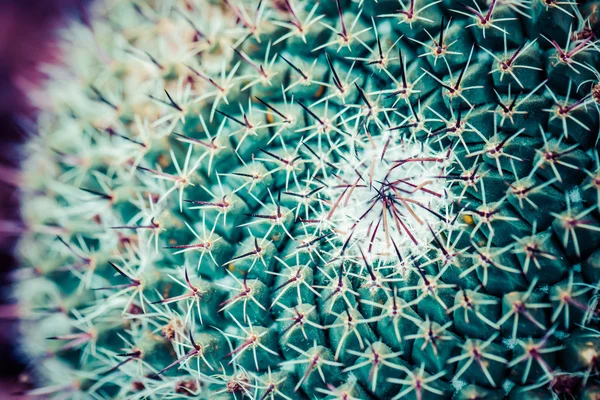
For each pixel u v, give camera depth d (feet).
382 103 0.81
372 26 0.82
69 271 0.88
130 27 0.93
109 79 0.90
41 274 0.88
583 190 0.76
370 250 0.78
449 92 0.78
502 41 0.79
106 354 0.85
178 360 0.79
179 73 0.85
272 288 0.78
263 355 0.77
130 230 0.84
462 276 0.76
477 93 0.78
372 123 0.81
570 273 0.75
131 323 0.83
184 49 0.86
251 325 0.77
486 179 0.77
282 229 0.79
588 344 0.74
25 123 1.04
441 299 0.76
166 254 0.82
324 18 0.83
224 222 0.80
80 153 0.89
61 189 0.88
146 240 0.83
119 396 0.84
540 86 0.77
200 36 0.85
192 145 0.82
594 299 0.75
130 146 0.85
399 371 0.75
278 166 0.80
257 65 0.82
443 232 0.77
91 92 0.90
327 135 0.80
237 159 0.82
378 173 0.80
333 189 0.80
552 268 0.75
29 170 0.95
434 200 0.78
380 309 0.77
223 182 0.82
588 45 0.78
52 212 0.90
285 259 0.79
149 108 0.86
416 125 0.79
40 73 1.07
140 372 0.82
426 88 0.80
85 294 0.87
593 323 0.75
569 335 0.75
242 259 0.79
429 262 0.76
